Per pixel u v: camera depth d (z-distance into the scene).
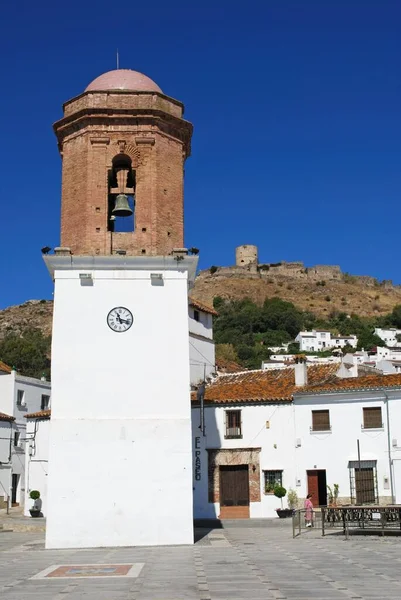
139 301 26.38
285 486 40.34
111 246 26.84
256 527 34.28
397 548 21.97
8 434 53.94
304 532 28.94
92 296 26.28
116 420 25.50
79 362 25.83
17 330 154.00
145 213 27.20
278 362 119.25
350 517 27.28
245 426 41.59
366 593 13.34
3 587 14.89
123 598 13.18
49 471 25.05
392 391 38.97
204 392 43.31
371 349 154.50
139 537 24.73
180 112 29.05
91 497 24.95
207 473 41.31
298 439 40.59
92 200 27.16
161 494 25.06
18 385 56.22
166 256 26.56
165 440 25.44
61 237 27.45
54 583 15.44
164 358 26.05
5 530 36.97
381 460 38.75
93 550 23.59
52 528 24.73
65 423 25.38
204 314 55.81
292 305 191.25
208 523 37.69
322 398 40.59
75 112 27.80
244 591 13.78
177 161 28.50
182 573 16.78
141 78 29.16
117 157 27.92
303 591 13.66
